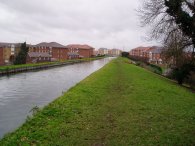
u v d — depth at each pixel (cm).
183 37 3136
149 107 1827
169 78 5134
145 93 2450
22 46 9538
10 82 5138
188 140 1162
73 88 2667
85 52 19588
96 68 9188
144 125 1381
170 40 3269
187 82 4209
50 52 14550
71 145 1081
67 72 7538
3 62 10575
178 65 4075
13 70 7188
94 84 3080
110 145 1093
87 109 1716
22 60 9331
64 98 2047
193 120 1509
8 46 11231
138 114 1617
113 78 3969
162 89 2816
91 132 1249
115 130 1288
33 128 1268
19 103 3078
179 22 2319
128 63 9731
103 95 2308
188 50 3459
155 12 3250
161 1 3175
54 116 1509
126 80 3669
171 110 1755
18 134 1170
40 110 1639
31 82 5150
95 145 1091
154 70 6794
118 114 1608
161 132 1267
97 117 1523
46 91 4006
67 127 1310
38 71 7888
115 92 2503
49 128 1277
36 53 12212
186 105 1962
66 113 1577
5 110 2684
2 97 3488
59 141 1116
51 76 6372
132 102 1994
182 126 1377
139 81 3566
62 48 15212
